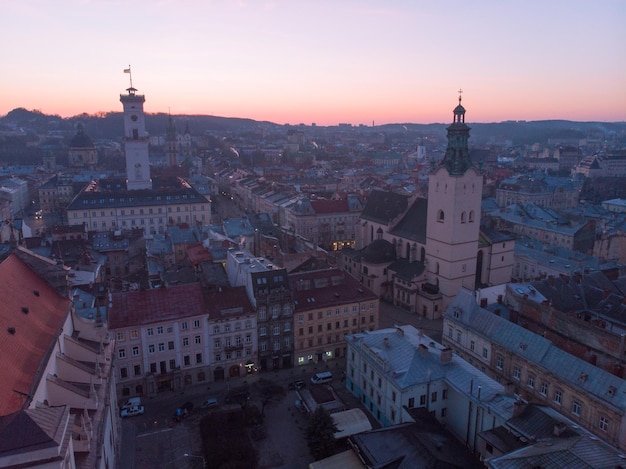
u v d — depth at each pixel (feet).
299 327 330.95
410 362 257.34
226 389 304.09
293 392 301.63
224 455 238.89
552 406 244.01
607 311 319.27
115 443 231.91
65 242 483.51
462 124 387.14
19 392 146.72
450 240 398.62
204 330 304.50
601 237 517.55
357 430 242.58
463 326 302.25
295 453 246.88
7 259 214.07
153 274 418.51
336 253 560.20
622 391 213.87
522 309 302.66
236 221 544.21
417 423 225.97
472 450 238.68
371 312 353.31
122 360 289.12
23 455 117.50
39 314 200.44
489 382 245.65
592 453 176.04
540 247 501.56
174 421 270.46
